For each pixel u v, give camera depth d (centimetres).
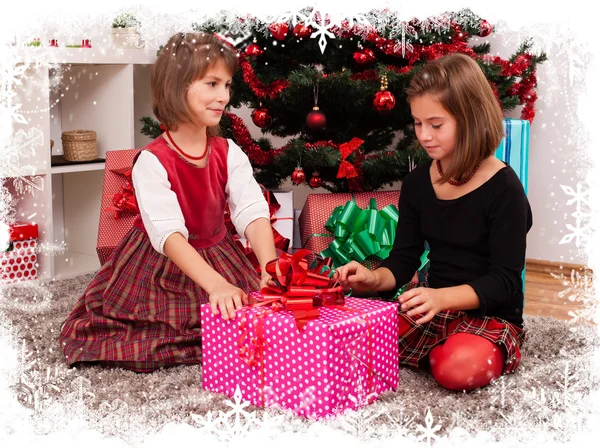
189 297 169
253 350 136
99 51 250
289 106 223
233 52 164
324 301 140
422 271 197
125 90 262
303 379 131
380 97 198
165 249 156
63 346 169
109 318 170
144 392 147
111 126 269
